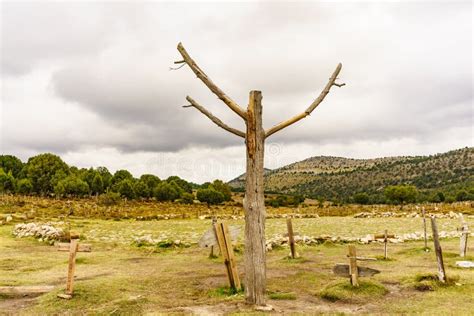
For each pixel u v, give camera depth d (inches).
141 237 1180.5
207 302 449.7
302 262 757.3
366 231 1433.3
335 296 467.8
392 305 436.1
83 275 641.0
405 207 3452.3
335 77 468.1
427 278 540.1
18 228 1278.3
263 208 433.1
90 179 4303.6
